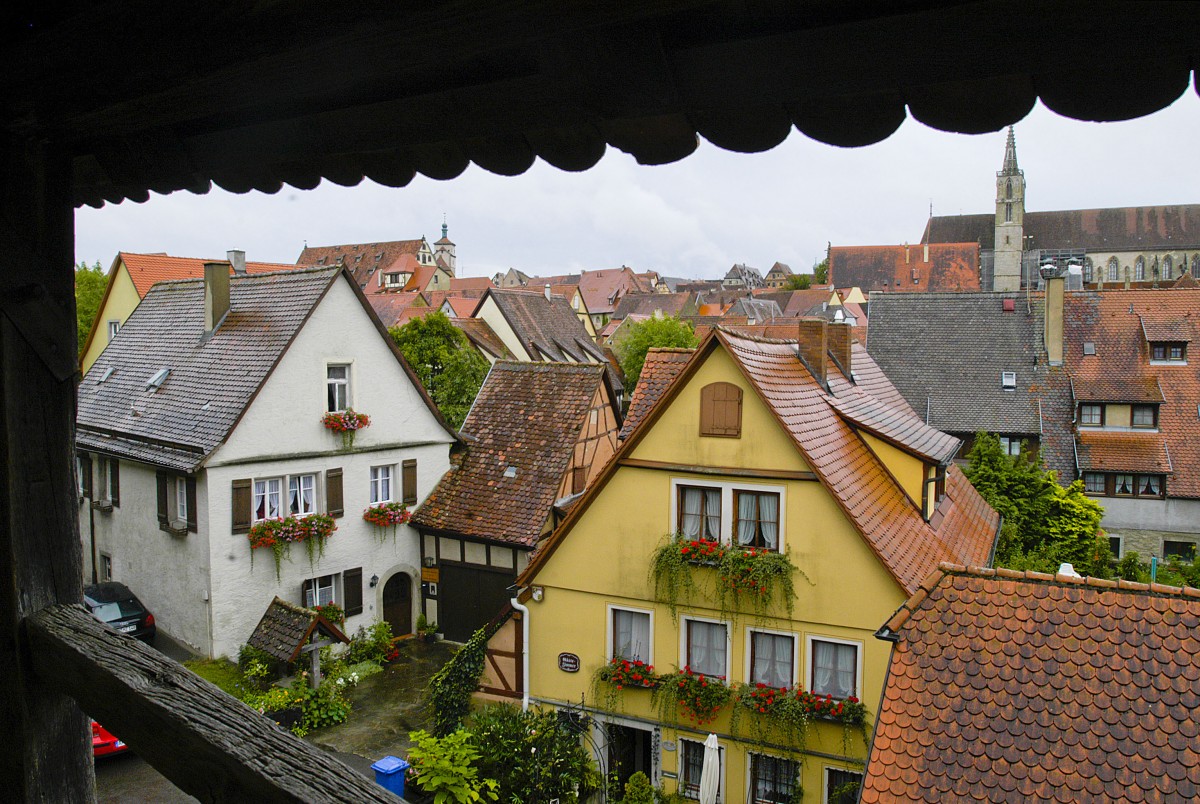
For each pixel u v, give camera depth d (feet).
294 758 6.09
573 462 66.39
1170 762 22.86
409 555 64.90
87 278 131.85
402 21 4.86
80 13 6.07
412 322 95.81
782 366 48.03
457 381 92.58
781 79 4.84
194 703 6.57
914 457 47.34
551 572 45.83
